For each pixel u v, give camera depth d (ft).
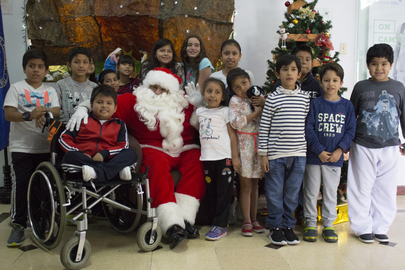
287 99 6.74
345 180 8.29
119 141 6.61
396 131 6.89
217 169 7.09
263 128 6.86
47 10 10.34
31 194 6.48
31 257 6.07
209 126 7.14
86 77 8.74
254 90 7.00
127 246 6.59
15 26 10.82
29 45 10.66
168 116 7.45
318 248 6.53
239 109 7.14
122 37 10.84
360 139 7.02
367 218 7.01
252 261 5.87
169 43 8.87
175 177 7.39
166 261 5.85
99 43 10.87
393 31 11.51
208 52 10.99
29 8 10.27
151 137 7.73
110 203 6.17
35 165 7.30
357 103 7.18
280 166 6.78
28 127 7.14
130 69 9.93
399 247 6.59
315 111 6.95
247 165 7.14
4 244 6.70
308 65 7.82
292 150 6.69
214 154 7.00
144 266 5.64
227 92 7.94
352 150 7.21
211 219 7.93
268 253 6.25
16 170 7.03
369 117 6.92
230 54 8.33
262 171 7.20
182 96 7.86
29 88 7.19
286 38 9.23
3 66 9.20
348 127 6.84
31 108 7.13
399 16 11.46
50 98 7.39
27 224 7.72
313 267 5.63
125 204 7.14
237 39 11.61
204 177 7.33
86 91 8.09
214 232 7.01
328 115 6.83
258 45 11.69
